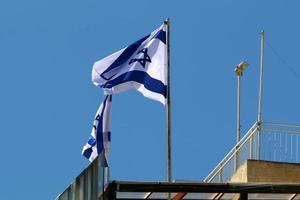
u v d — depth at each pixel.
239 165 62.72
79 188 52.97
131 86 60.59
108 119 60.25
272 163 61.16
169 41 60.47
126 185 51.09
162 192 51.56
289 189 50.75
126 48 60.75
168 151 57.50
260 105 63.19
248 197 53.12
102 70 60.62
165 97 59.97
